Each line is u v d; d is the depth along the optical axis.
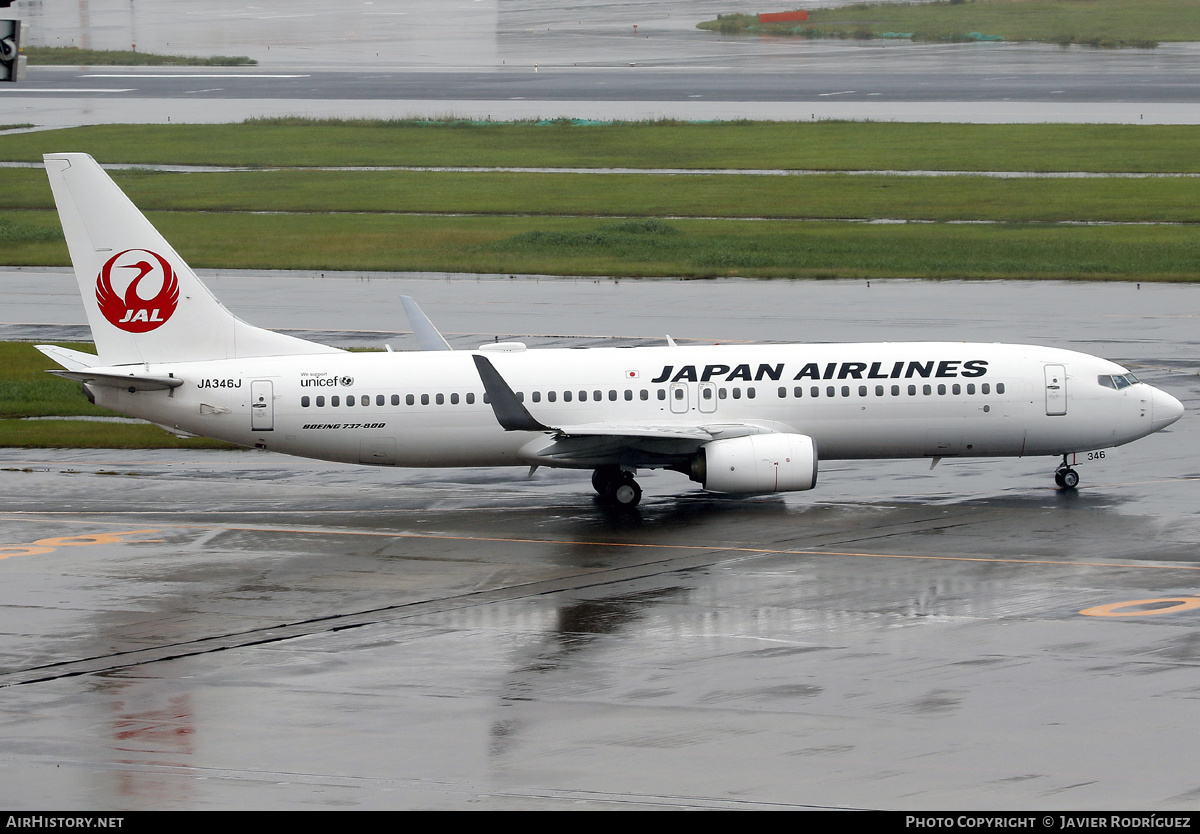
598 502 184.88
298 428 179.62
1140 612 131.62
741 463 170.62
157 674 120.12
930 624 129.50
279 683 117.44
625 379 181.38
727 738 103.12
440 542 166.00
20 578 151.75
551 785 95.19
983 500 180.25
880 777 95.50
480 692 114.38
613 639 127.62
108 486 197.38
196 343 182.00
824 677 115.81
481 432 181.38
